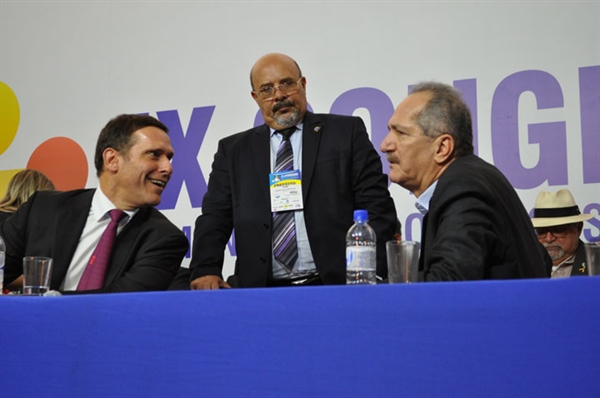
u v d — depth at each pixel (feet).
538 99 11.69
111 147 8.82
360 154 9.39
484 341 4.09
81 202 8.91
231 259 12.94
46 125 14.70
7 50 15.12
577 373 3.95
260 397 4.33
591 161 11.37
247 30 13.57
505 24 11.98
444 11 12.35
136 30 14.30
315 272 9.14
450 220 5.86
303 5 13.24
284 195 9.28
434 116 6.81
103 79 14.43
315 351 4.29
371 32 12.78
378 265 8.90
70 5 14.82
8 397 4.85
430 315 4.17
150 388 4.53
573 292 4.01
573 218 11.00
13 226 8.93
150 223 8.86
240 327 4.42
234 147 9.86
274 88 9.62
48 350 4.81
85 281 8.40
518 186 11.67
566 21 11.68
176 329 4.53
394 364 4.18
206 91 13.71
